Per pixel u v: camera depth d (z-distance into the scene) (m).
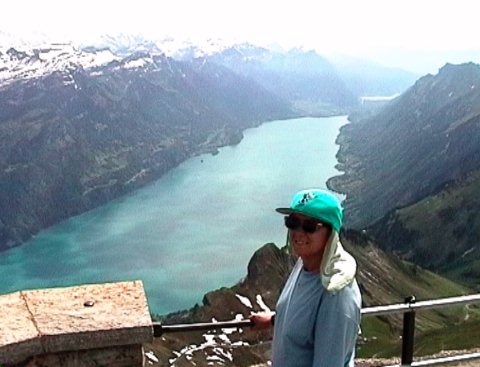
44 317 5.35
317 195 4.59
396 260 154.75
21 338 4.99
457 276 164.12
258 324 5.82
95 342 5.20
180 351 56.72
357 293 4.51
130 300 5.71
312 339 4.53
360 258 147.00
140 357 5.45
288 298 4.78
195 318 108.88
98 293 5.82
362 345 59.56
